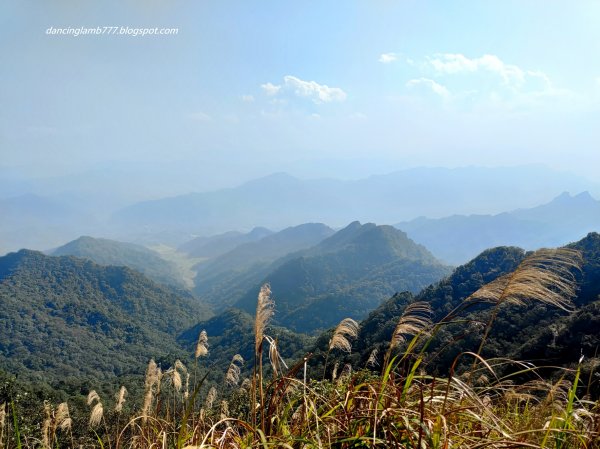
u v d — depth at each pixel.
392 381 2.92
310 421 2.96
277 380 3.00
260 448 2.58
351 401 2.95
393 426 2.53
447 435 2.42
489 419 2.76
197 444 2.73
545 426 2.88
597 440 2.67
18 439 3.46
